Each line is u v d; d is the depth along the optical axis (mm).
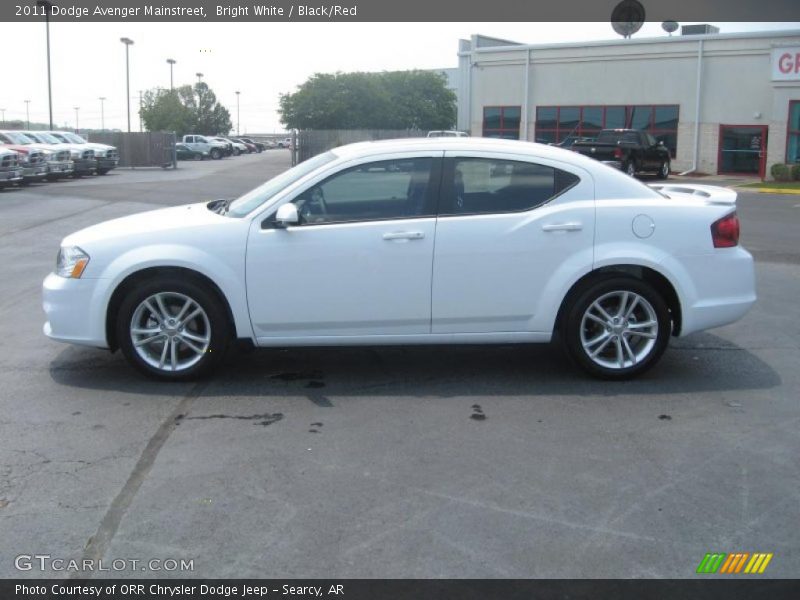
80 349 6961
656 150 29938
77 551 3707
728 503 4180
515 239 5832
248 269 5809
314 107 57000
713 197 6227
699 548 3742
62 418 5336
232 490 4301
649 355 6051
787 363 6605
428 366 6520
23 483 4379
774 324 7887
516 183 5941
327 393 5859
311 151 41438
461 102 49281
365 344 5980
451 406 5594
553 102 36969
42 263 11461
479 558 3646
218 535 3838
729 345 7137
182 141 61375
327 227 5809
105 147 33750
